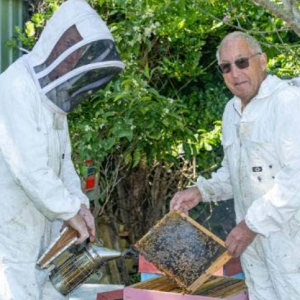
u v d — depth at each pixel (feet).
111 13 15.38
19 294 9.99
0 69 16.92
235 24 16.76
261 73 10.39
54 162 10.44
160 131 14.88
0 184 10.23
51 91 9.93
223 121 11.16
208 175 17.28
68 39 9.74
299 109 9.84
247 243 10.06
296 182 9.75
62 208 9.72
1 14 16.80
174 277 10.20
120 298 11.85
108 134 14.74
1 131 9.82
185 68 16.71
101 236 17.81
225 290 10.92
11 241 10.11
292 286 10.12
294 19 10.83
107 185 16.57
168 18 15.53
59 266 10.32
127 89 14.07
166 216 10.57
